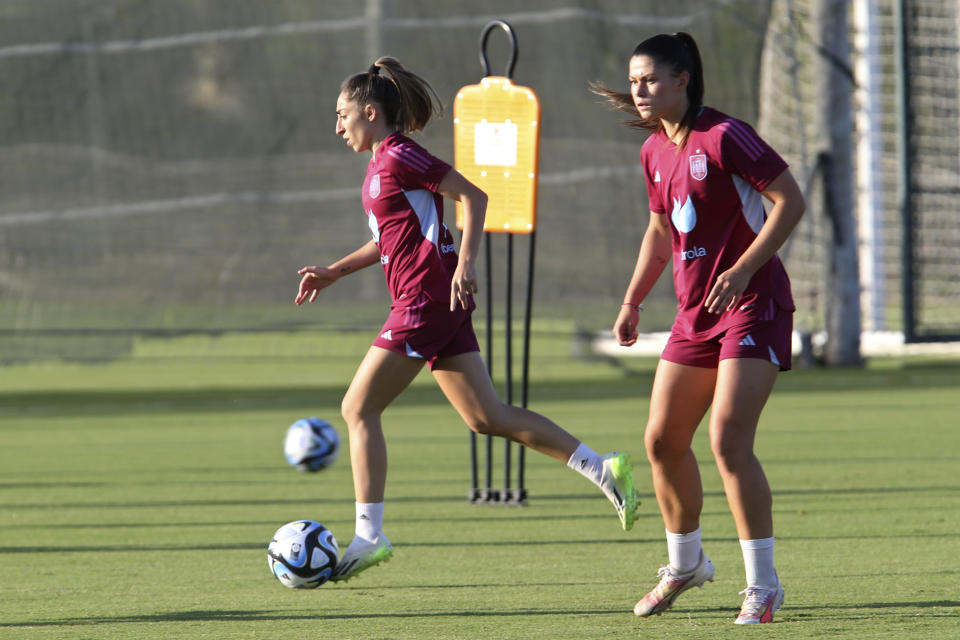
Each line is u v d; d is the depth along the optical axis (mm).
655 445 13539
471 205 14703
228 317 58969
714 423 12883
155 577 16859
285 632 13094
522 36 59406
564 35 58969
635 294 14453
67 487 26734
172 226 60000
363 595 15289
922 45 55656
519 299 57000
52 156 60438
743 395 12773
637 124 14164
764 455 29734
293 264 59406
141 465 30359
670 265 56562
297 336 69312
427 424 38812
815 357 55531
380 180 15055
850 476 25938
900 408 39625
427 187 14883
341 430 38062
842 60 51906
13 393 52125
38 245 59781
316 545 14789
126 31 61219
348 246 59500
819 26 51875
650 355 63219
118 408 45344
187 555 18641
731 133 12820
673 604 14227
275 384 53750
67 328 54062
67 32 61125
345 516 22297
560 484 26219
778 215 12562
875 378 49875
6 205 59906
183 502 24359
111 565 17844
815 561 17000
